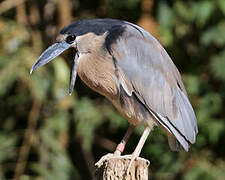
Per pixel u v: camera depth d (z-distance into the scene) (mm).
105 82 8281
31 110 12180
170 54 12633
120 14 12812
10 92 12609
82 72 8391
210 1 11812
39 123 12180
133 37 8453
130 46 8352
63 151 11617
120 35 8344
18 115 12609
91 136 11633
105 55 8242
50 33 12891
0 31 11961
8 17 12953
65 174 11500
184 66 12797
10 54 11742
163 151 12117
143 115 8312
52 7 13070
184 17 12289
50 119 11820
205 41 12070
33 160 12320
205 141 12086
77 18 12766
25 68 11445
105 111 11992
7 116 12586
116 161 7145
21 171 11570
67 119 11820
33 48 12070
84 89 12672
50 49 8328
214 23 12250
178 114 8445
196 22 12266
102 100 12344
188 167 11906
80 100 12242
